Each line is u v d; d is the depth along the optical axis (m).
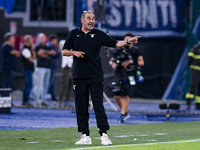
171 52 73.62
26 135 28.86
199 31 73.62
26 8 75.25
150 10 72.62
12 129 32.09
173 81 73.75
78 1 69.62
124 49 40.66
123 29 72.31
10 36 57.50
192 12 73.75
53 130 32.22
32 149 22.50
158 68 74.00
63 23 74.44
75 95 25.25
